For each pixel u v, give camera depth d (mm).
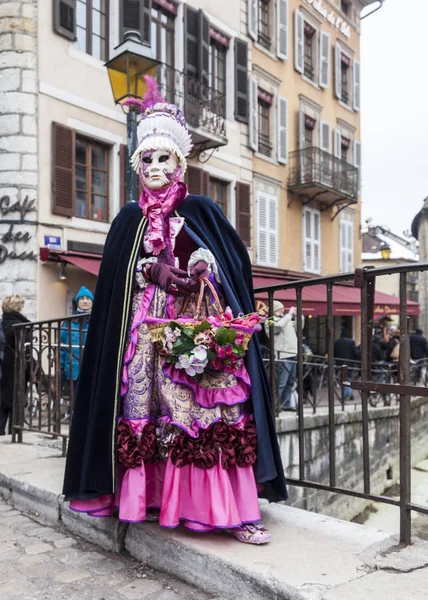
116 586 2514
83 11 11852
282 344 8969
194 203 2857
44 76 10914
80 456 2771
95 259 11297
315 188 18250
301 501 8445
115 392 2633
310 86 19516
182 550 2545
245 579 2262
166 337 2475
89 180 11852
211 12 15141
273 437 2676
